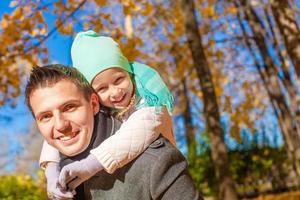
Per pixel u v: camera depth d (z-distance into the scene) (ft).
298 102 32.14
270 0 22.13
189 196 4.71
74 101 4.88
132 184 4.79
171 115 5.73
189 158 43.32
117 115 5.75
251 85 39.11
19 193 27.94
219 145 27.53
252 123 35.60
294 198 38.93
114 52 5.77
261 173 44.60
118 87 5.70
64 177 4.75
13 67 20.33
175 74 36.76
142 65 5.98
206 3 32.94
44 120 4.91
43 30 18.78
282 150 44.75
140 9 19.43
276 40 31.12
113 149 4.78
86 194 5.09
